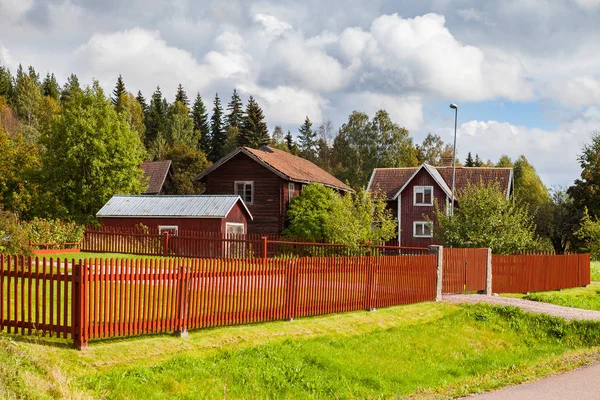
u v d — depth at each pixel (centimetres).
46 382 1034
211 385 1175
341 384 1302
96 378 1114
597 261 4712
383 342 1634
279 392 1221
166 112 13412
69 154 4962
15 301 1248
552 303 2517
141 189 5466
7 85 12406
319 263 1756
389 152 9006
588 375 1318
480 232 3142
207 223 4038
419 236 5181
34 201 5003
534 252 3103
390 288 2011
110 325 1259
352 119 9231
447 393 1187
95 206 5094
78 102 5262
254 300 1576
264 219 4847
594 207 6109
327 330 1648
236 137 11181
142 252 3597
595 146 6234
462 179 5462
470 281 2464
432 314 2009
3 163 4997
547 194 8194
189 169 8250
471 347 1759
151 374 1168
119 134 5197
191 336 1402
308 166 5944
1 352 1077
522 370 1425
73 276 1214
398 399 1173
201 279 1439
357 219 3484
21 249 2119
